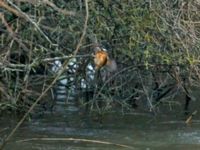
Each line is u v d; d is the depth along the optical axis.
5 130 15.07
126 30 15.62
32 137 14.47
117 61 16.83
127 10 15.41
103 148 13.68
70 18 15.08
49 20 15.49
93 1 15.07
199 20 16.03
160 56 15.76
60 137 14.54
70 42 15.97
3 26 14.84
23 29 14.91
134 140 14.50
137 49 15.88
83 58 16.78
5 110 16.42
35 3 11.95
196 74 16.81
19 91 15.78
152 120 16.67
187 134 15.18
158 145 14.11
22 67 15.90
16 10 12.32
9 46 14.58
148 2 15.41
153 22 15.43
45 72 16.56
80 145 13.91
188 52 15.45
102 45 15.89
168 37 15.62
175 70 16.78
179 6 15.58
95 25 15.20
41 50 14.84
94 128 15.59
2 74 15.43
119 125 16.02
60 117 16.62
